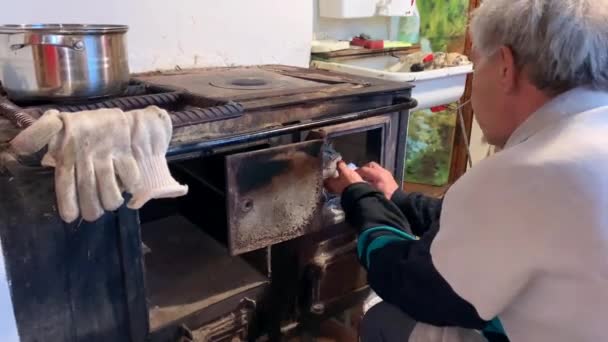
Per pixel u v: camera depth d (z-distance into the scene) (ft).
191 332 3.38
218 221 4.21
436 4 7.57
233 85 3.97
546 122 2.32
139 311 3.04
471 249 2.30
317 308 4.21
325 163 3.68
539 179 2.12
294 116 3.45
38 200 2.48
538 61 2.32
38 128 2.14
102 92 3.16
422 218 3.78
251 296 3.82
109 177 2.25
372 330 3.50
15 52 2.93
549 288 2.18
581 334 2.14
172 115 2.81
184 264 4.09
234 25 5.19
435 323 2.64
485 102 2.69
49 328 2.72
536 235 2.11
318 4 6.35
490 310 2.29
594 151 2.08
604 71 2.25
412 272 2.60
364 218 3.19
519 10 2.35
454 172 8.29
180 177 4.39
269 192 3.29
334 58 6.05
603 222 2.00
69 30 2.95
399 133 4.26
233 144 3.05
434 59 6.21
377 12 6.45
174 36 4.83
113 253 2.83
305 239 3.99
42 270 2.60
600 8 2.23
